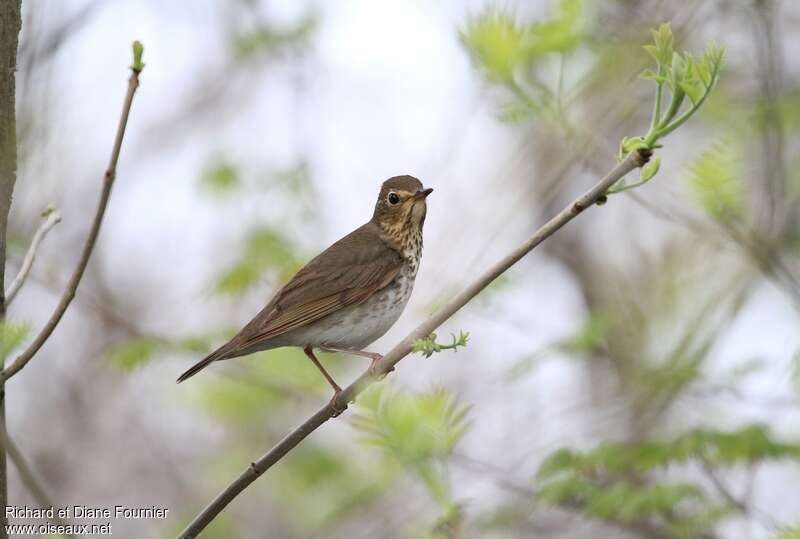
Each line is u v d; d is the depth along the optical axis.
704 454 9.34
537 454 12.77
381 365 7.00
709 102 12.51
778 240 11.23
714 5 13.19
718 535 9.42
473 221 13.74
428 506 12.76
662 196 12.98
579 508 9.91
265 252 13.05
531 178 14.27
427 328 6.91
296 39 16.27
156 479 17.20
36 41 13.86
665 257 15.84
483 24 8.15
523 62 8.22
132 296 17.55
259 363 13.10
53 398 17.73
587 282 16.95
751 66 13.33
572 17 8.24
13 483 16.98
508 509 11.07
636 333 13.91
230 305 17.02
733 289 12.92
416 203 10.95
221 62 18.38
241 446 15.96
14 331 5.70
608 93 11.52
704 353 11.16
